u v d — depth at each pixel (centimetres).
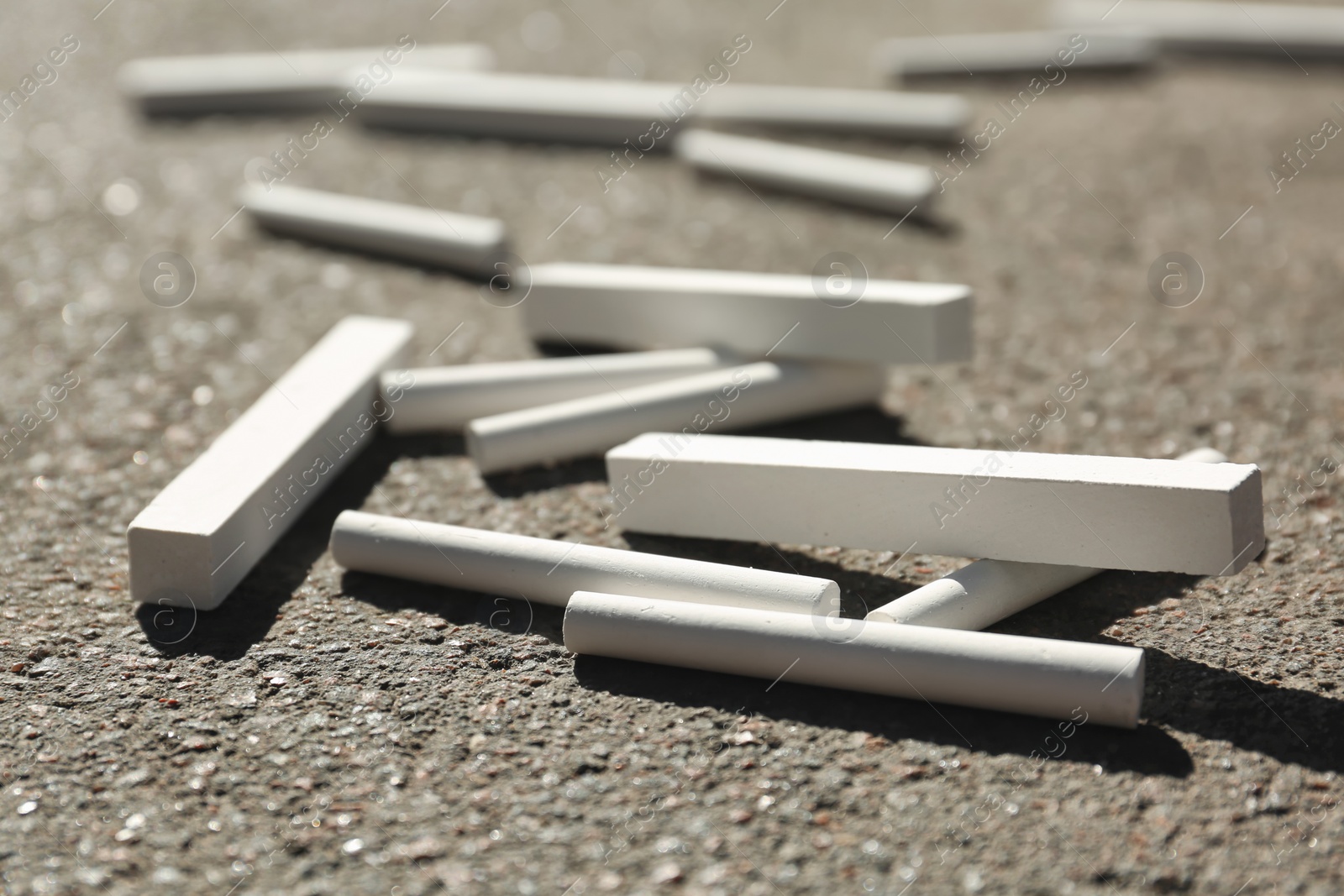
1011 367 62
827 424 59
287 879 48
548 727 50
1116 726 50
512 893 48
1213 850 48
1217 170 76
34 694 51
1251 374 61
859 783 49
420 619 53
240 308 65
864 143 84
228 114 89
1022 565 52
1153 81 95
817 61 101
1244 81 94
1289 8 107
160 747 50
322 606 53
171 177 76
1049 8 116
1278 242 68
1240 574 54
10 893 48
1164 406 60
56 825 49
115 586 54
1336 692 51
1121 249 68
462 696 51
